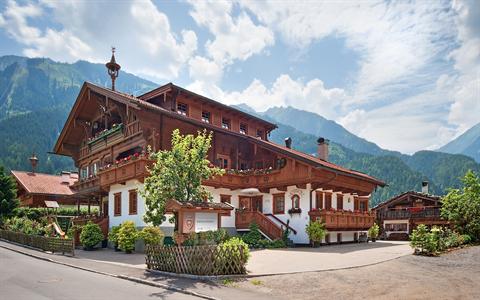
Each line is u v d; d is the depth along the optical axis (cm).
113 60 3159
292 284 1287
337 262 1745
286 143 4097
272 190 2970
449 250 2169
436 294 1171
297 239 2764
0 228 3516
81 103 3306
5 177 3866
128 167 2497
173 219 1698
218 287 1239
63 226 3491
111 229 2517
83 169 3647
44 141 15688
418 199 4438
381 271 1526
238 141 3162
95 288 1225
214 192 2836
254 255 2072
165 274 1449
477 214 2584
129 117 2817
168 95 2902
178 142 1855
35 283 1297
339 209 3048
